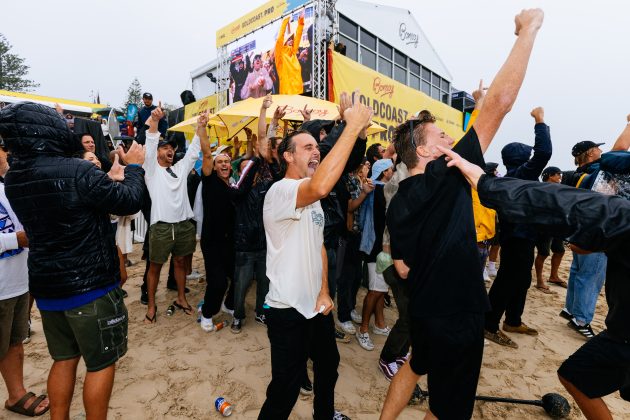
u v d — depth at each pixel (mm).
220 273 3287
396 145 1803
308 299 1720
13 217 2035
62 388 1764
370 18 9164
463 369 1464
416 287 1503
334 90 6113
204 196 3266
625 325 1506
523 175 3037
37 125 1577
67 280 1605
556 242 5457
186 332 3328
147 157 3277
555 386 2768
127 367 2725
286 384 1664
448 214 1441
